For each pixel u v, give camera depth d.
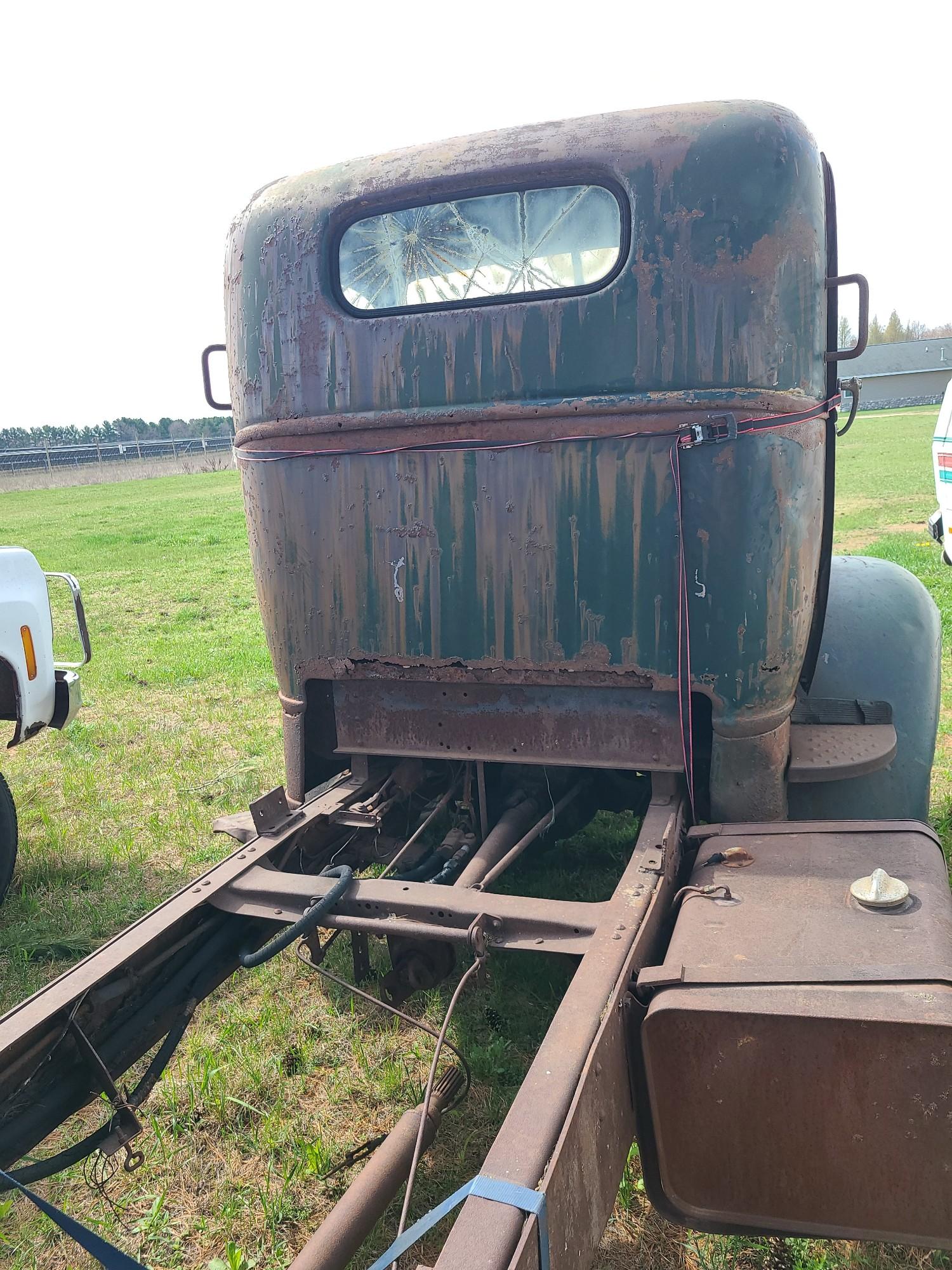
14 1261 2.51
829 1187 1.83
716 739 2.69
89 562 18.03
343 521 2.91
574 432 2.61
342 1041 3.30
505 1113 2.89
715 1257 2.34
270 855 2.86
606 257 2.68
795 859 2.35
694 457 2.54
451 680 2.88
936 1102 1.72
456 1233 1.37
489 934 2.35
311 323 2.83
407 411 2.75
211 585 14.55
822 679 3.36
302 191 2.84
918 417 57.94
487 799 3.29
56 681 4.53
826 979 1.83
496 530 2.73
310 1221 2.57
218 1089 3.07
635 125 2.50
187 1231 2.58
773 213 2.44
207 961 2.56
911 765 3.28
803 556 2.68
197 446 74.62
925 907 2.05
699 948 2.02
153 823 5.16
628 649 2.69
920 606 3.62
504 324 2.62
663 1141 1.92
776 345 2.50
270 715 7.29
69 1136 2.96
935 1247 1.80
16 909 4.37
